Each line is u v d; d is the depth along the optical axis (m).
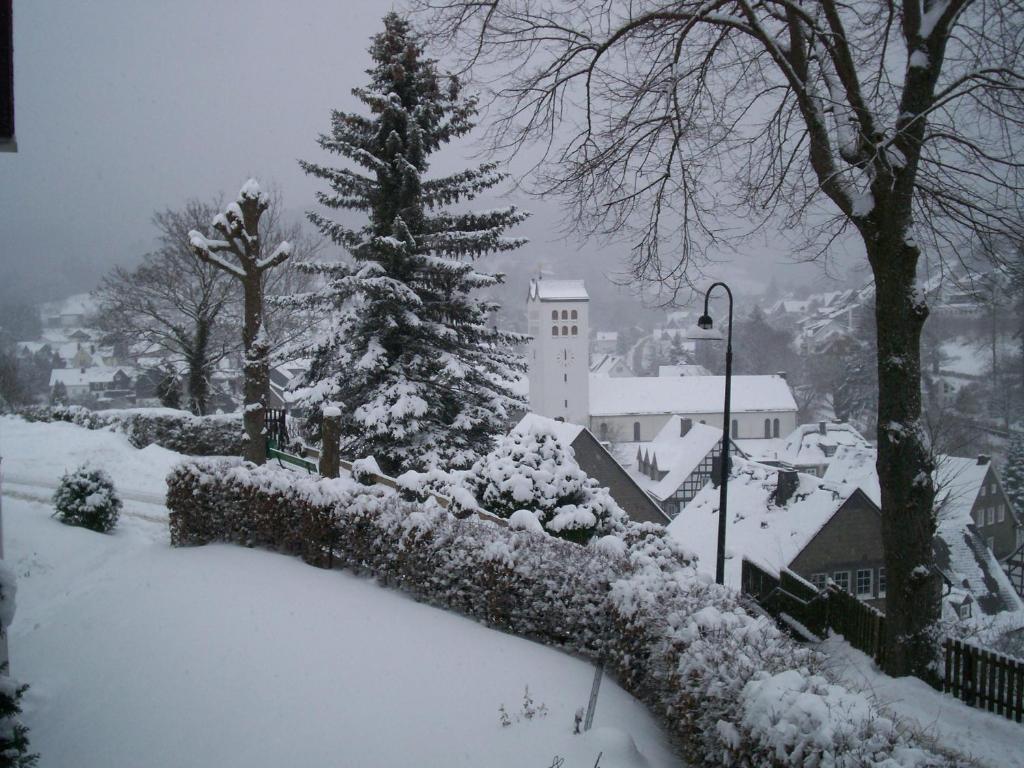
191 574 9.72
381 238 19.83
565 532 11.37
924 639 10.30
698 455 55.25
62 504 12.98
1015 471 47.12
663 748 5.92
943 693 9.94
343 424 21.55
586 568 7.81
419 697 6.39
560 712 6.20
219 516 11.48
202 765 5.40
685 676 5.55
